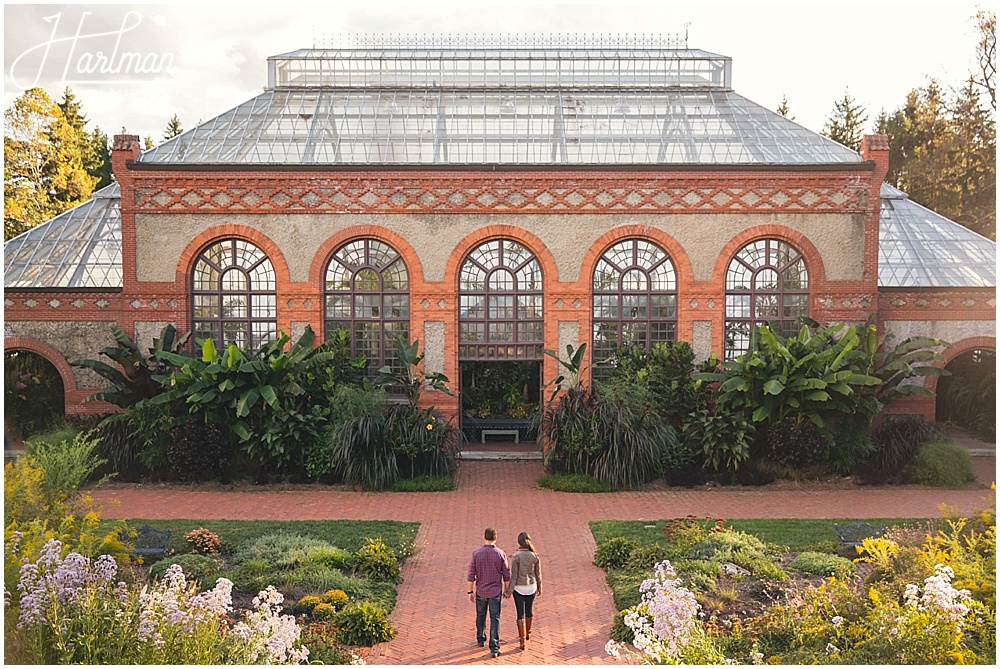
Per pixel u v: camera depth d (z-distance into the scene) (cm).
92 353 2184
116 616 855
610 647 791
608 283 2159
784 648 896
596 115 2386
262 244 2109
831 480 1864
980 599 927
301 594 1076
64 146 3722
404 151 2230
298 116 2372
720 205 2119
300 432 1836
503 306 2166
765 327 1850
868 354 1916
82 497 1295
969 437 2442
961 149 3450
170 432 1845
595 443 1825
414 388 1977
